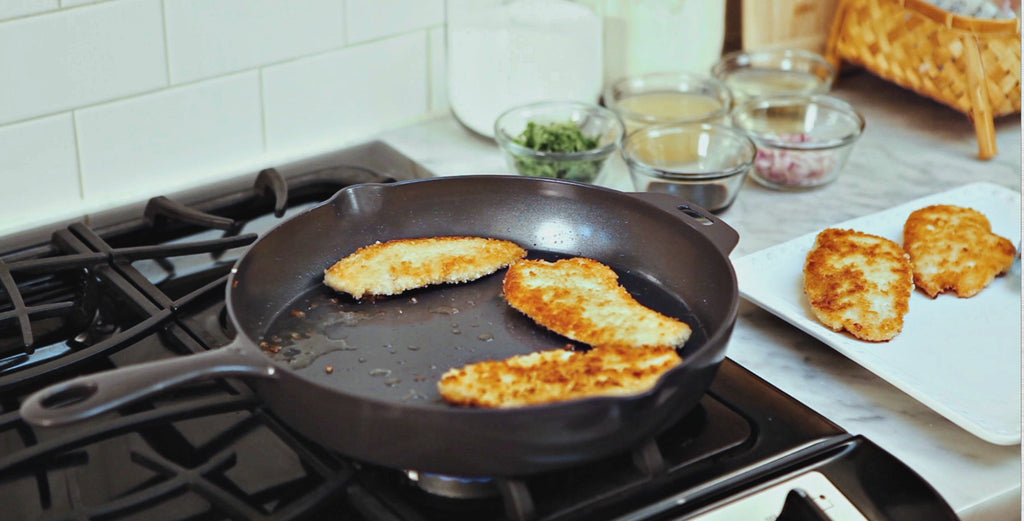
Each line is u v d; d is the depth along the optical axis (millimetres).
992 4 1353
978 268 1124
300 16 1255
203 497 903
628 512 889
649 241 1073
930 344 1062
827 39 1538
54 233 1146
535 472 865
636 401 844
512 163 1262
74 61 1158
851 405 1023
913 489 912
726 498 905
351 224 1091
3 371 1018
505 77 1307
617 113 1350
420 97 1372
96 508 895
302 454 935
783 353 1079
